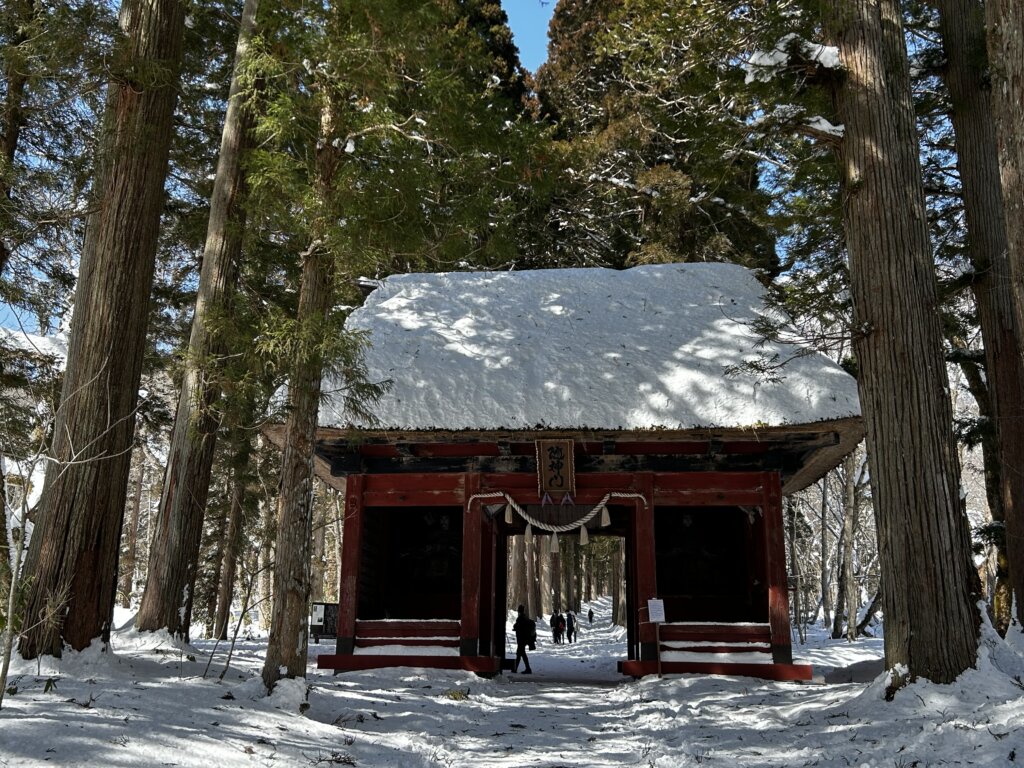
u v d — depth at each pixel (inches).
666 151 1005.8
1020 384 516.7
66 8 372.8
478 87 414.6
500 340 657.6
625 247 1149.1
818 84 416.8
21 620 303.0
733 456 585.6
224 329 374.6
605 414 577.3
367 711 366.9
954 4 567.2
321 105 353.1
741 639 557.3
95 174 454.6
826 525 1537.9
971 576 358.6
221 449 981.2
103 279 368.8
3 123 553.3
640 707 435.5
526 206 970.1
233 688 326.3
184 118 732.7
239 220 494.9
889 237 384.5
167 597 450.9
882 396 372.5
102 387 354.9
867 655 945.5
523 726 370.0
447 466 603.8
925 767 229.5
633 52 448.1
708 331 648.4
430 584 722.2
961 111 557.3
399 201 357.4
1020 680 334.0
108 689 286.5
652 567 573.3
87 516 341.4
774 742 303.6
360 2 321.7
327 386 585.0
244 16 501.4
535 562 1876.2
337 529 1380.4
